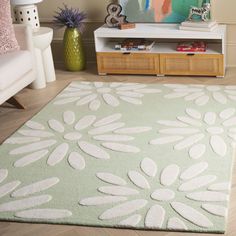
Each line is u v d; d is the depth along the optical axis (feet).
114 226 7.61
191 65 13.62
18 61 11.75
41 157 9.78
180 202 8.03
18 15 13.76
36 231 7.70
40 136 10.70
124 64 14.17
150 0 14.28
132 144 10.02
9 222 7.95
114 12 14.29
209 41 14.46
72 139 10.43
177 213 7.77
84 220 7.79
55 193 8.55
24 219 7.94
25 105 12.69
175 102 11.96
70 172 9.16
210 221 7.54
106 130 10.73
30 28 12.45
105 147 9.97
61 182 8.86
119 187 8.56
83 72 14.96
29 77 12.52
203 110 11.39
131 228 7.56
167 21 14.37
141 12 14.49
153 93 12.65
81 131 10.78
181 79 13.62
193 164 9.11
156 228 7.48
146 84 13.35
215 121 10.77
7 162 9.71
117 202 8.16
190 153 9.50
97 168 9.22
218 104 11.67
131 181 8.71
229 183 8.46
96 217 7.84
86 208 8.08
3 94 11.26
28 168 9.42
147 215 7.77
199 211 7.78
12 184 8.91
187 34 13.25
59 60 16.16
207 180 8.57
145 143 10.02
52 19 15.60
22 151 10.09
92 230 7.61
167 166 9.10
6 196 8.58
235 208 7.89
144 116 11.30
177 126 10.66
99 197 8.33
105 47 14.60
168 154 9.52
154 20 14.47
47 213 8.03
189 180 8.62
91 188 8.61
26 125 11.33
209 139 9.99
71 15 14.44
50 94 13.32
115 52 14.06
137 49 13.93
